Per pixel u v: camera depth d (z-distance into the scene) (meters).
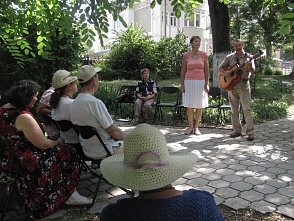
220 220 1.26
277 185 3.78
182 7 3.14
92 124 3.24
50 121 4.09
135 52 18.80
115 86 12.95
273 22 17.34
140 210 1.26
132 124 7.60
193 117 6.94
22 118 2.83
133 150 1.35
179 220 1.21
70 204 3.28
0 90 7.17
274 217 3.04
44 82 7.41
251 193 3.56
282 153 5.07
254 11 18.28
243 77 5.63
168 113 8.46
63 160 3.16
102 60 19.78
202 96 6.21
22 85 2.88
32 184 2.97
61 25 3.31
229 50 9.69
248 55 5.66
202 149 5.33
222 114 7.61
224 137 6.15
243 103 5.78
